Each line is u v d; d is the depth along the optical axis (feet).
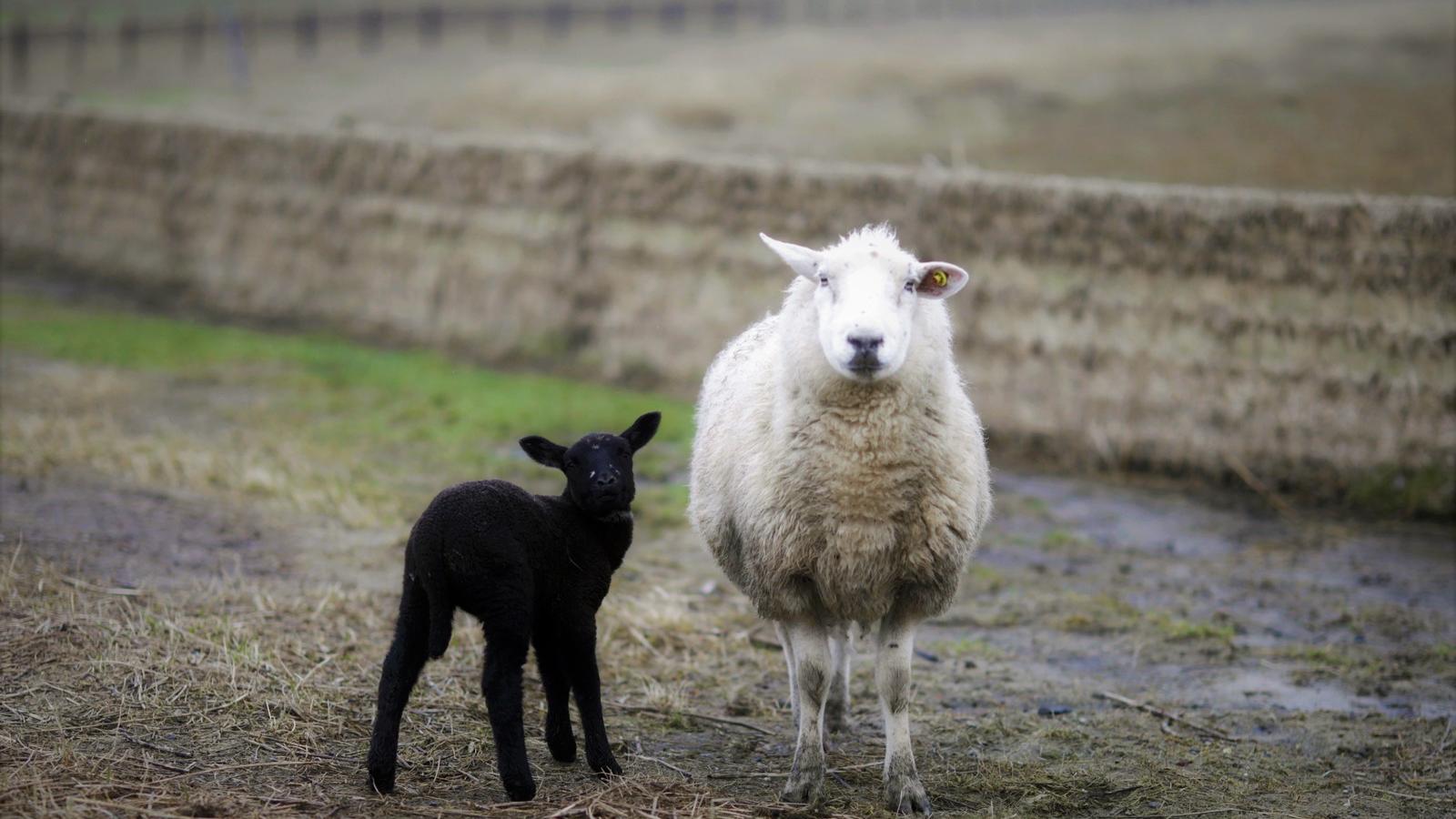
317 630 30.17
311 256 75.66
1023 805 23.98
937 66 119.75
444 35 172.65
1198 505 47.55
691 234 63.36
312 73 139.13
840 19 183.32
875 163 81.30
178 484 41.88
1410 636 34.35
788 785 23.53
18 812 20.17
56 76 138.51
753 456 24.53
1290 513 46.55
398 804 21.88
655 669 30.53
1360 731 28.14
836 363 22.38
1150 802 24.35
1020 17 185.16
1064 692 30.22
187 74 140.05
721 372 28.71
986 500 25.76
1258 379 49.55
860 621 24.30
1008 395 54.54
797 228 60.64
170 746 23.58
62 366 59.11
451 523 21.89
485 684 22.06
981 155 82.64
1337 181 68.13
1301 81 105.40
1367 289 47.98
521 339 67.62
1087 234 53.11
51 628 27.99
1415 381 46.75
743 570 25.09
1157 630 34.53
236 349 65.62
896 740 23.56
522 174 68.23
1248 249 50.08
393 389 58.90
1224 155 77.87
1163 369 51.37
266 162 77.66
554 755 24.71
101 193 85.35
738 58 134.21
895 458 22.99
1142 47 129.80
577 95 108.06
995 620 35.12
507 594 21.83
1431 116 85.97
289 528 38.65
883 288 22.72
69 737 23.44
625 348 64.44
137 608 29.94
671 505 44.21
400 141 72.54
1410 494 46.16
